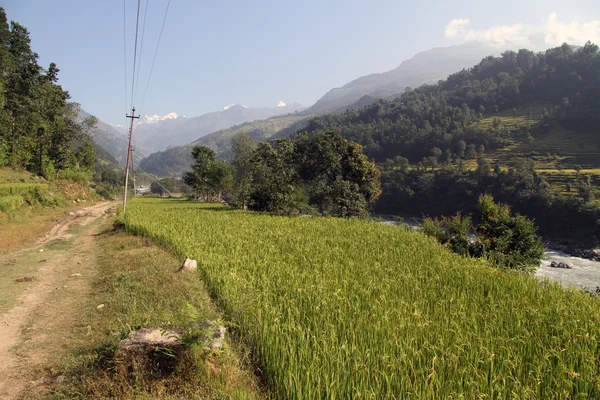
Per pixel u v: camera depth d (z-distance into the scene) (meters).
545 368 5.41
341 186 34.88
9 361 6.40
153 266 11.80
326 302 7.64
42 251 17.44
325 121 196.12
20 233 21.58
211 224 22.34
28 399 5.23
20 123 54.25
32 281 11.97
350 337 6.23
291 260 12.41
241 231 19.50
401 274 10.61
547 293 9.32
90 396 5.07
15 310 9.07
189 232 18.52
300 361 5.38
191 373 5.30
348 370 5.19
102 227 27.64
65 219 32.12
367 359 5.42
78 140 75.25
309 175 39.75
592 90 126.38
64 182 56.31
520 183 65.50
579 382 5.16
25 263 14.84
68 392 5.18
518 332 6.57
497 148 110.62
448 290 9.17
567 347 6.03
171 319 6.84
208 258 12.25
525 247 16.58
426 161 104.06
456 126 129.62
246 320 6.93
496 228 17.12
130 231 20.72
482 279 10.41
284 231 19.92
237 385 5.21
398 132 139.50
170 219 24.47
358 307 7.50
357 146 38.19
